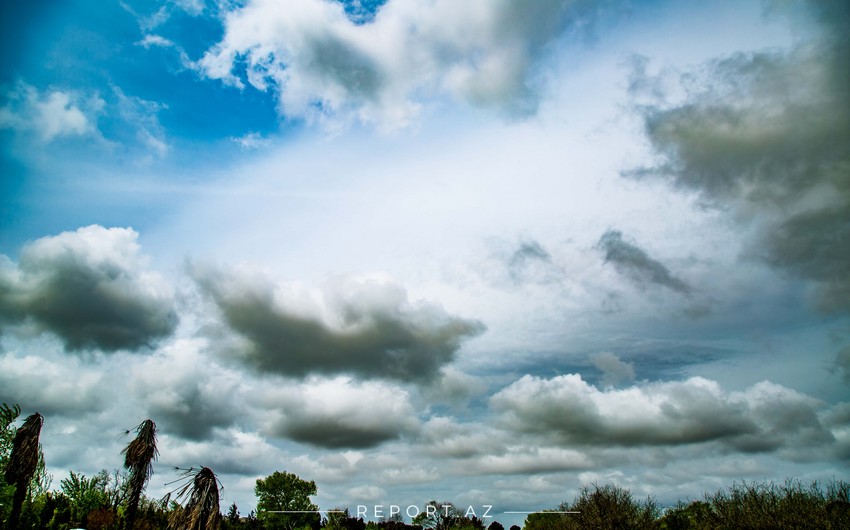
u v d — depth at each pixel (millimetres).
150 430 16625
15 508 17984
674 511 37781
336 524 64875
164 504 8438
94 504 33594
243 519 64375
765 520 27953
